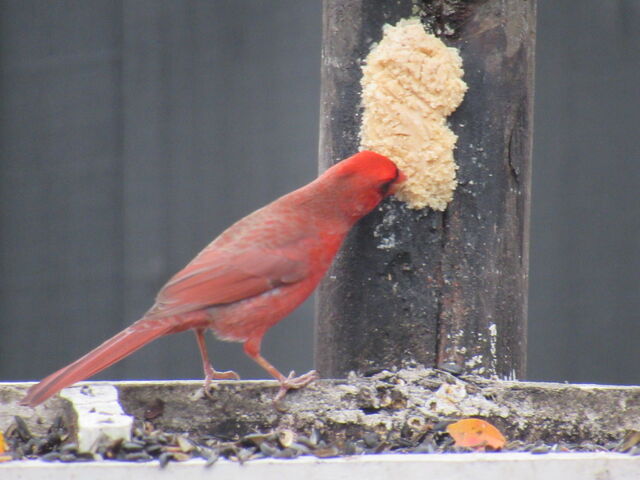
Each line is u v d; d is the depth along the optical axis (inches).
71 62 476.1
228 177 472.4
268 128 472.4
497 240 323.0
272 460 241.9
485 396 307.0
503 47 319.0
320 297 335.3
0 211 482.3
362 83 319.9
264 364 308.7
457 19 317.7
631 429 304.2
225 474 239.6
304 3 472.7
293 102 470.9
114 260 477.7
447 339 322.3
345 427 302.7
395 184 311.1
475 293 321.7
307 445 265.9
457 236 321.4
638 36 477.4
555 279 479.2
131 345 291.0
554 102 477.7
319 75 470.3
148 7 471.8
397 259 322.7
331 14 327.3
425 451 272.2
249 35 474.0
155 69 472.4
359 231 324.5
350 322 326.6
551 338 479.8
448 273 322.0
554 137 478.0
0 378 483.5
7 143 479.8
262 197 471.2
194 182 473.4
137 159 473.7
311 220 311.4
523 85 324.2
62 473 234.7
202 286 303.0
